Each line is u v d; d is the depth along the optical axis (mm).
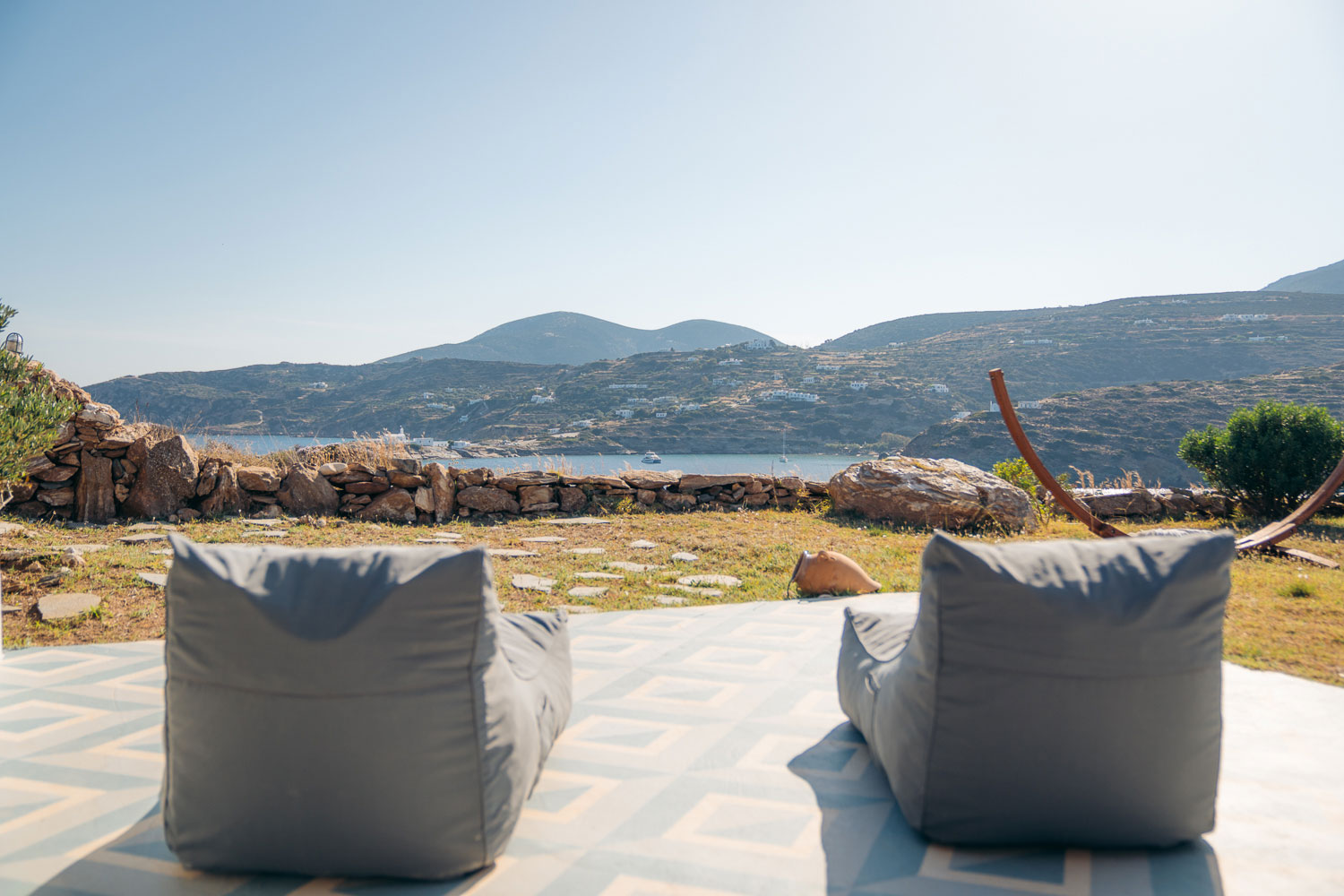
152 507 8469
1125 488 12469
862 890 2012
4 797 2533
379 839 1960
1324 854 2205
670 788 2607
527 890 2010
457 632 1985
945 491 10016
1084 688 2057
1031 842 2193
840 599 5707
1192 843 2258
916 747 2234
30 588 5430
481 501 10055
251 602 1891
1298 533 9406
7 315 6074
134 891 2002
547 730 2604
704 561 7473
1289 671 4016
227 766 1958
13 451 5883
